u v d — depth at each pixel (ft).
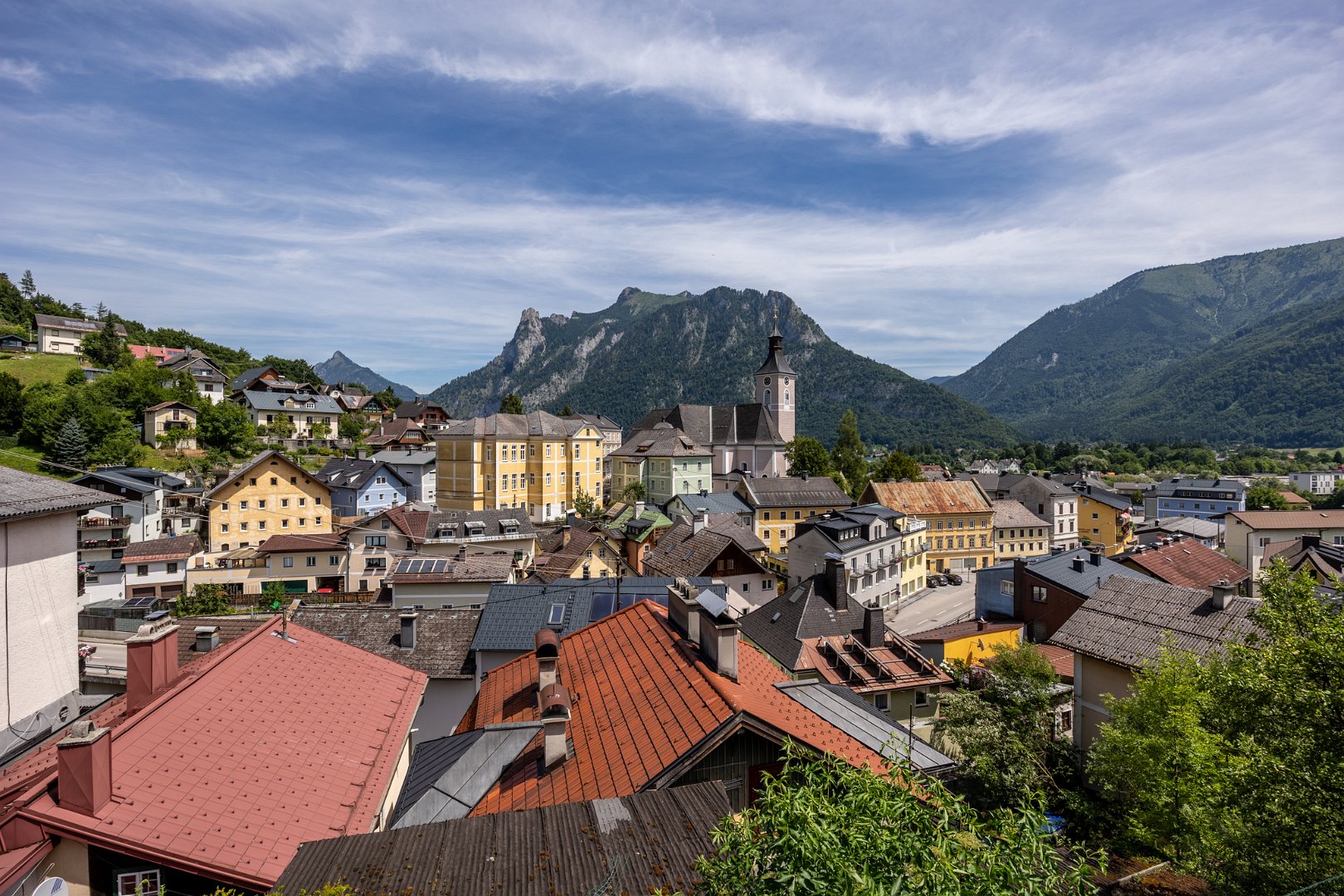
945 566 318.45
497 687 71.41
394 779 58.80
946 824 23.90
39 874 36.83
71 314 650.84
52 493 80.38
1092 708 105.81
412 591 156.15
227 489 248.73
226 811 42.75
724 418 456.45
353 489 302.66
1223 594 100.68
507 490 318.24
